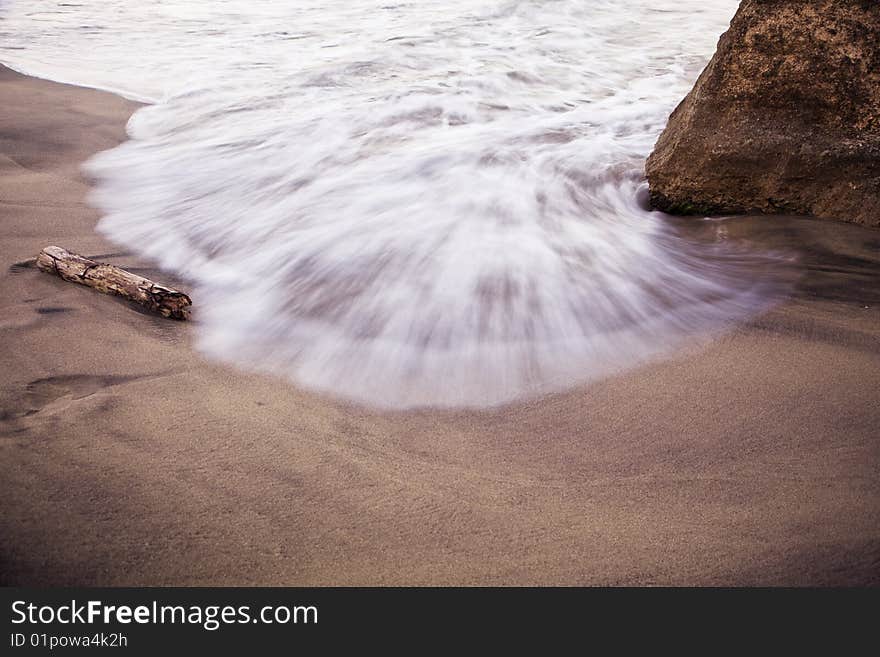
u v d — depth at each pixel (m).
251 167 5.89
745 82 4.51
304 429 2.84
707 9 11.74
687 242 4.54
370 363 3.34
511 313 3.76
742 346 3.38
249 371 3.26
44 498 2.40
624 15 11.28
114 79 8.57
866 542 2.24
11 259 4.13
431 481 2.56
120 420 2.82
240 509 2.40
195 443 2.71
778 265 4.08
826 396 2.97
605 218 4.91
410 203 5.09
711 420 2.86
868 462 2.59
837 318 3.55
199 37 10.62
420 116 6.98
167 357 3.32
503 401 3.05
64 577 2.14
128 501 2.41
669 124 5.30
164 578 2.15
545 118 6.93
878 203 4.29
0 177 5.49
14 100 7.52
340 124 6.80
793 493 2.46
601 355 3.38
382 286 4.03
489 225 4.75
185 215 5.06
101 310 3.66
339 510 2.41
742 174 4.62
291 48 9.84
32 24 11.28
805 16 4.33
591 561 2.22
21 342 3.32
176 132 6.82
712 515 2.38
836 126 4.38
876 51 4.21
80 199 5.25
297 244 4.55
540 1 11.85
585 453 2.70
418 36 10.15
